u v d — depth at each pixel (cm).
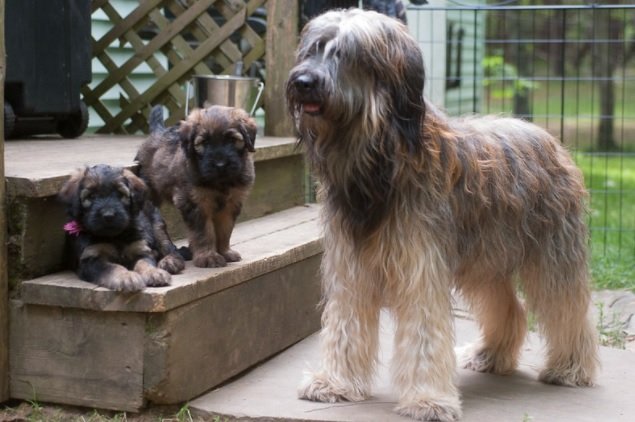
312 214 772
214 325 543
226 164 532
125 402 507
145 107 881
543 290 565
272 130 820
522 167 542
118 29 877
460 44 1544
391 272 496
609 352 668
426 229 487
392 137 469
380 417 500
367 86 459
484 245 527
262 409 514
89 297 500
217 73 941
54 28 766
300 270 653
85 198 511
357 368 533
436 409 492
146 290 494
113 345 506
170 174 562
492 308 602
